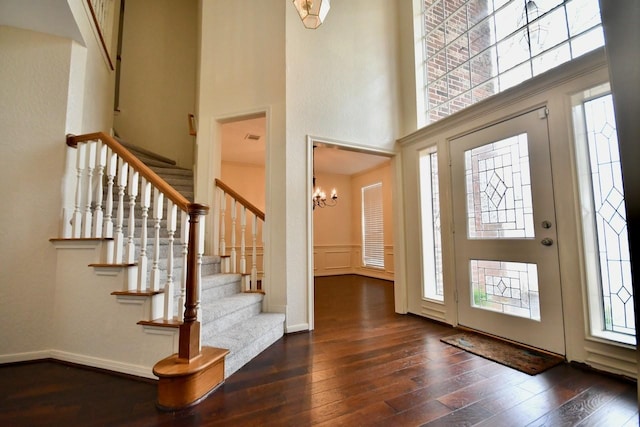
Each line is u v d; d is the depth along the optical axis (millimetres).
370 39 3607
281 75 3047
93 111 3109
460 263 2924
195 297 1775
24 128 2207
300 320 2873
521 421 1438
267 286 2877
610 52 589
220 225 3322
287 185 2930
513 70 2711
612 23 588
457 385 1790
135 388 1751
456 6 3320
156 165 4215
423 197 3406
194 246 1798
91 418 1459
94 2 3125
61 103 2309
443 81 3402
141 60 4855
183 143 5023
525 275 2396
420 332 2803
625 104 564
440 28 3488
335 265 6926
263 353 2307
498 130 2607
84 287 2090
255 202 5871
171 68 5039
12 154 2162
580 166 2088
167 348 1850
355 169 6625
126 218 2764
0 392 1708
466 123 2887
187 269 1780
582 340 2023
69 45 2396
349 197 7234
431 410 1532
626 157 562
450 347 2408
